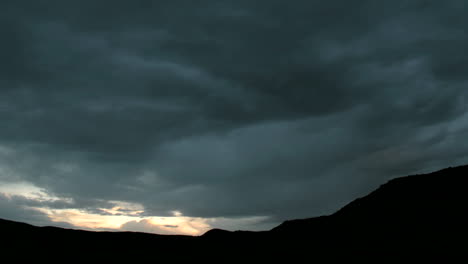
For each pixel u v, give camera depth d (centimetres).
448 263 4225
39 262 4806
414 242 5544
